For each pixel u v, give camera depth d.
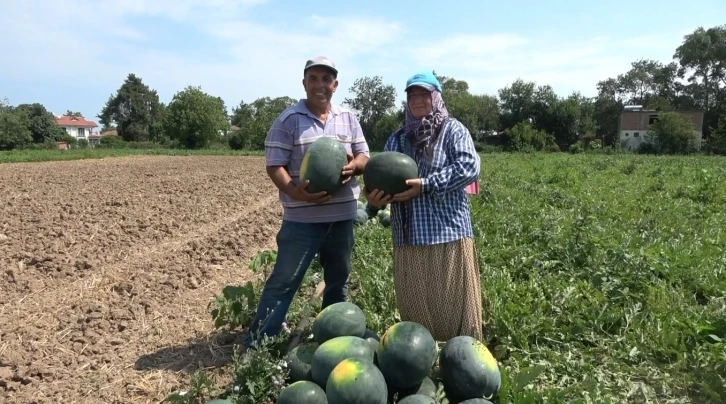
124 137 120.62
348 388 3.27
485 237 8.54
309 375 3.90
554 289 6.06
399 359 3.52
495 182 18.00
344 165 4.57
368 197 4.17
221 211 13.52
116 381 4.64
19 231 10.23
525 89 86.25
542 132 73.81
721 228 9.61
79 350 5.21
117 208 13.23
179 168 30.38
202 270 7.89
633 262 6.67
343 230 5.09
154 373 4.77
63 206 13.41
